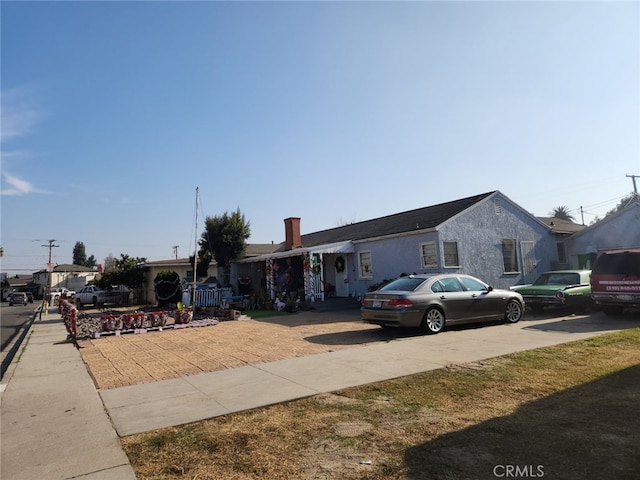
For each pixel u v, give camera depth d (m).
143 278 32.94
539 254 20.59
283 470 3.75
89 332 14.06
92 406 5.80
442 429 4.50
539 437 4.17
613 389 5.54
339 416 5.04
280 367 7.69
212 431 4.72
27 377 7.80
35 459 4.13
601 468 3.51
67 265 81.12
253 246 32.28
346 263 21.61
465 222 18.00
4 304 52.97
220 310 17.95
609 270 12.44
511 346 8.64
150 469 3.86
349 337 10.86
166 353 9.81
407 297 10.42
